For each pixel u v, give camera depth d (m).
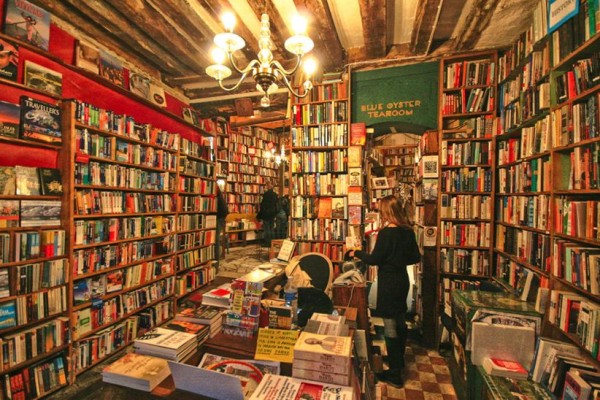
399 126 4.09
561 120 2.01
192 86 5.26
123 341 3.12
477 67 3.38
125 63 4.13
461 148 3.36
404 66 3.84
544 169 2.26
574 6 1.86
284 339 1.33
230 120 7.66
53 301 2.42
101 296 2.89
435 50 3.65
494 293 2.50
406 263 2.64
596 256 1.62
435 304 3.37
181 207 4.27
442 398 2.42
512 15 2.74
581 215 1.79
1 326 2.07
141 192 3.56
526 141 2.55
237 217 8.34
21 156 2.37
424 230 3.44
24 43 2.35
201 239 4.74
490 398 1.72
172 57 4.39
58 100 2.62
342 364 1.08
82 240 2.70
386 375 2.61
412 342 3.45
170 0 2.97
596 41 1.70
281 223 8.29
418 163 4.16
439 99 3.49
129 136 3.29
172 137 4.05
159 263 3.71
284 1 3.00
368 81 3.98
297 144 4.16
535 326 2.01
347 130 3.97
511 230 2.89
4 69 2.22
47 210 2.45
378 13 2.93
